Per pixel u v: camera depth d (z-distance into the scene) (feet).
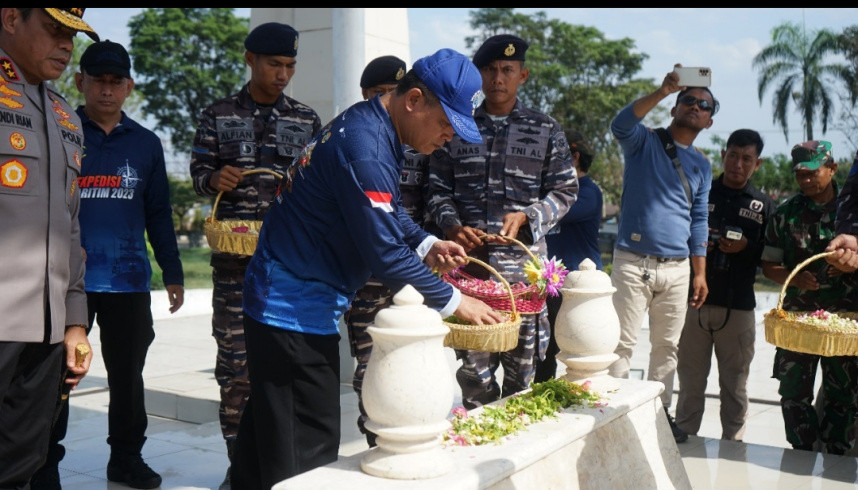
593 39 189.78
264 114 15.21
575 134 18.39
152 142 15.07
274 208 10.14
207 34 172.45
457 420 10.61
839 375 17.48
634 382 13.56
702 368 19.49
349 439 17.95
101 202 14.33
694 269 18.76
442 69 9.50
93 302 14.38
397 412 8.09
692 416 19.51
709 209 19.31
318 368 9.95
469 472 8.72
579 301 12.76
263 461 9.88
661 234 17.93
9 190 9.05
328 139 9.61
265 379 9.81
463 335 10.79
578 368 12.78
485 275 14.35
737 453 17.62
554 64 181.88
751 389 28.37
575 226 18.17
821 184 17.24
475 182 14.39
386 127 9.68
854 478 16.10
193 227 164.86
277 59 14.79
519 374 14.44
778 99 156.25
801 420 17.83
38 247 9.29
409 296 8.25
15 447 9.52
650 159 18.10
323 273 9.79
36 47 9.27
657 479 12.62
